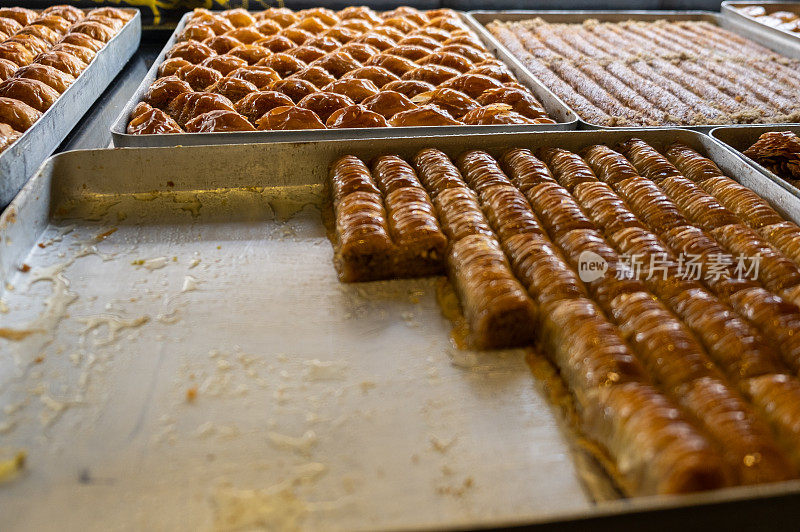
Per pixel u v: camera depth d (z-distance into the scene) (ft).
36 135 2.24
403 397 1.60
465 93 2.75
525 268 1.81
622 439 1.43
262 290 1.87
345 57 2.89
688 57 3.47
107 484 1.42
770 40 3.74
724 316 1.63
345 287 1.90
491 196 2.05
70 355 1.66
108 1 3.67
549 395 1.61
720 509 1.25
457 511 1.40
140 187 2.19
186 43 2.99
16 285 1.84
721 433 1.41
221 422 1.54
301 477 1.44
